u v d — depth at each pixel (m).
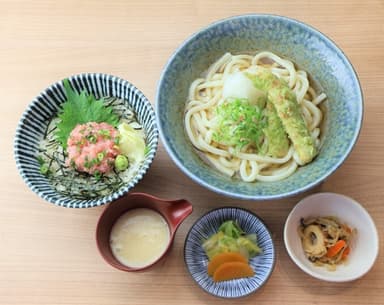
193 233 0.42
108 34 0.51
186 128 0.45
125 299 0.41
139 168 0.43
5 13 0.52
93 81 0.45
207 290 0.40
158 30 0.51
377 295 0.40
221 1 0.52
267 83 0.43
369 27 0.49
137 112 0.45
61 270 0.42
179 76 0.45
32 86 0.49
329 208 0.42
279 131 0.43
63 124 0.44
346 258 0.41
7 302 0.41
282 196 0.38
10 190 0.45
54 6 0.52
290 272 0.41
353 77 0.41
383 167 0.44
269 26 0.45
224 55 0.47
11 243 0.43
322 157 0.41
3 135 0.47
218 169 0.44
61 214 0.44
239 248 0.41
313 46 0.44
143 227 0.42
